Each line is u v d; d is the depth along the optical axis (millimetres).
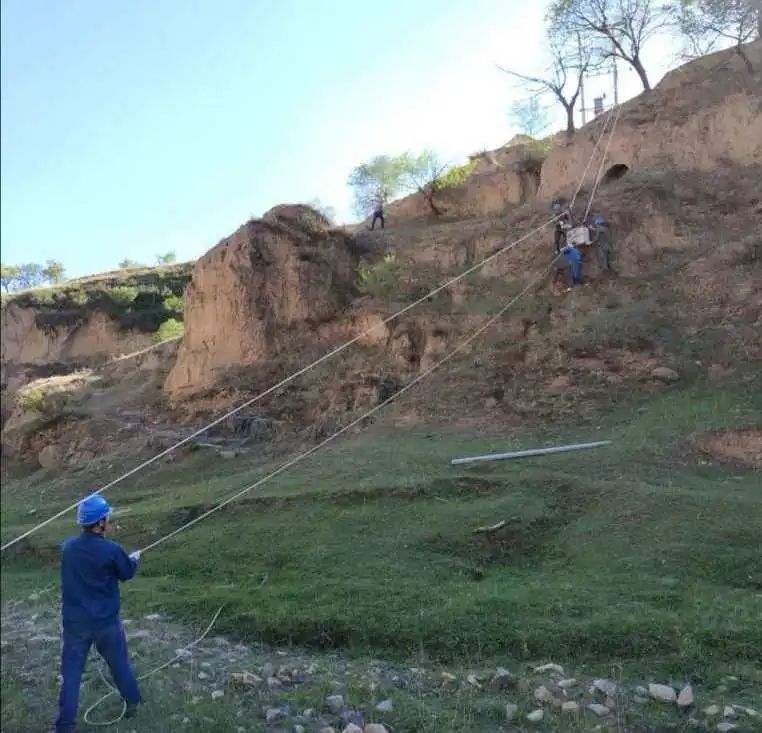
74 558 5742
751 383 13234
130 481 17953
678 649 6363
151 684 6656
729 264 16578
